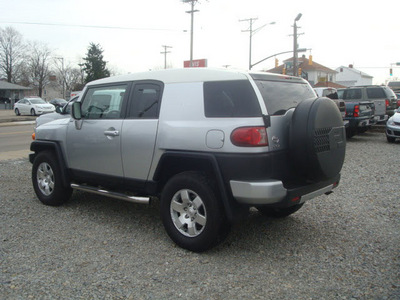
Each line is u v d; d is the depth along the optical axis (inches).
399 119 522.0
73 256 160.7
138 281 139.7
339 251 166.2
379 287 134.6
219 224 157.2
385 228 193.6
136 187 187.3
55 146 223.5
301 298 128.2
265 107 152.6
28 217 212.1
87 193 266.4
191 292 132.3
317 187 166.9
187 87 170.4
